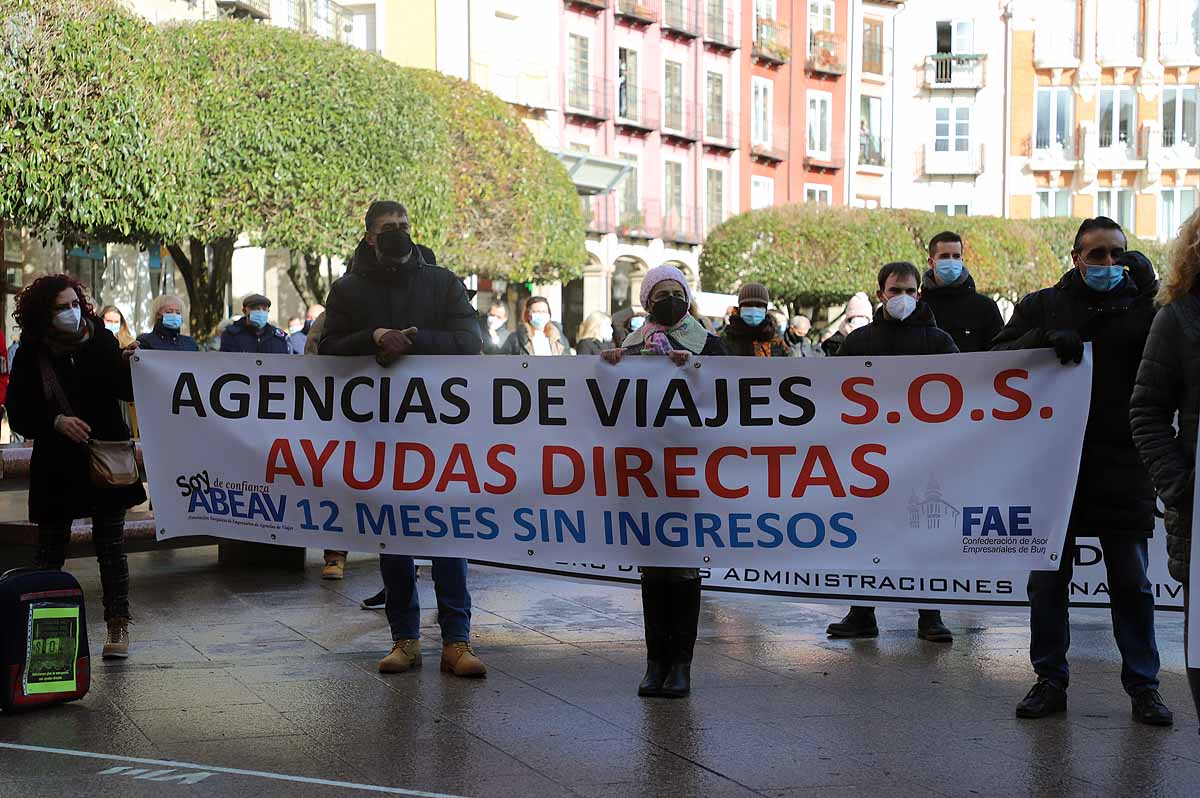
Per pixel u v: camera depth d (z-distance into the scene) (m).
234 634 8.34
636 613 9.12
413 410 7.07
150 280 29.52
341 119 24.16
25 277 25.42
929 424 6.60
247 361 7.25
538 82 44.91
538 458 6.96
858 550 6.69
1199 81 62.72
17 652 6.36
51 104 18.97
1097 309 6.44
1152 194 62.97
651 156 49.75
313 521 7.21
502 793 5.26
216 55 23.22
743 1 53.53
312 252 26.48
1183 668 7.63
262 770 5.52
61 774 5.45
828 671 7.44
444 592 7.29
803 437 6.71
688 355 6.79
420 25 40.84
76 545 9.81
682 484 6.82
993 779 5.46
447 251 30.39
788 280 44.25
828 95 57.84
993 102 63.31
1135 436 5.35
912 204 62.94
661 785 5.37
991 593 6.95
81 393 7.37
